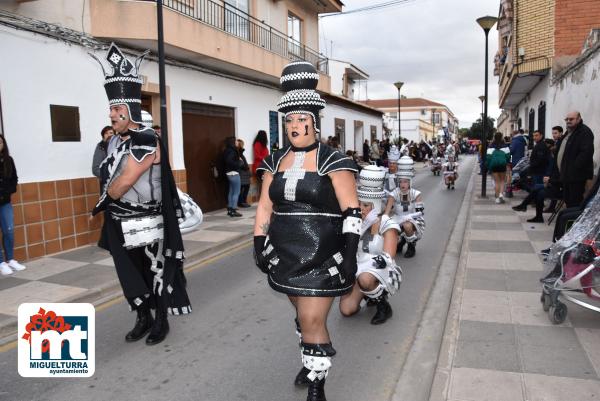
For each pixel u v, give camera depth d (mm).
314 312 3098
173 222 4441
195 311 5582
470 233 9242
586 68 10273
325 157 3115
